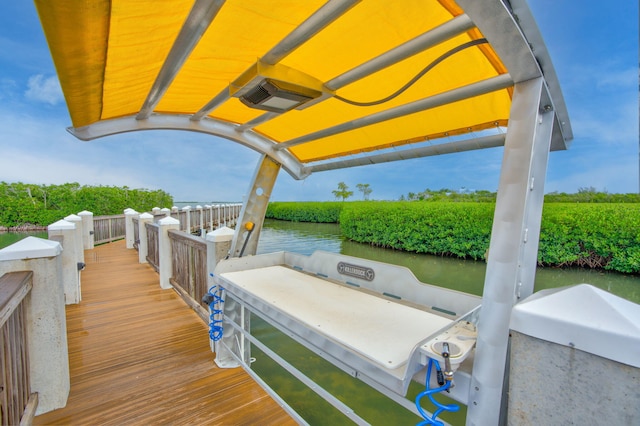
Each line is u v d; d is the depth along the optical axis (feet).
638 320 2.25
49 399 6.75
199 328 11.18
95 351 9.43
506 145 3.37
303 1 3.54
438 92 5.23
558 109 3.88
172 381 7.89
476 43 3.47
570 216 19.79
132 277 18.45
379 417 8.87
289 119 7.30
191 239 12.58
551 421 2.45
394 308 5.72
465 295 5.31
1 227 36.32
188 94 6.31
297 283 7.43
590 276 18.57
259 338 13.87
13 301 4.97
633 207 18.37
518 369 2.63
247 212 9.46
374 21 3.92
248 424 6.39
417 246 29.40
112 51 3.87
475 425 3.17
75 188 44.83
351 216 36.86
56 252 6.77
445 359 3.21
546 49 3.12
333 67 5.08
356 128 6.48
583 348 2.29
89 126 6.56
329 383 10.45
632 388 2.10
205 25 3.65
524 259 3.63
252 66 4.85
